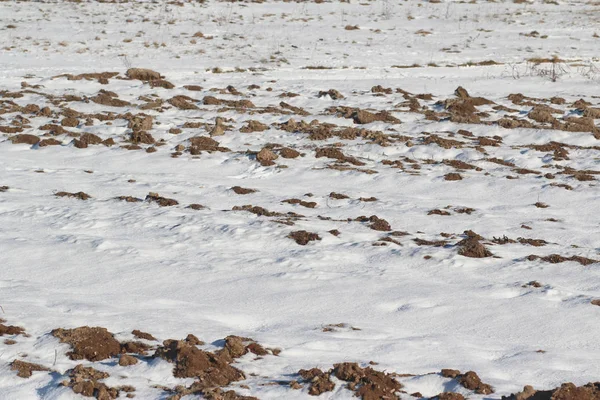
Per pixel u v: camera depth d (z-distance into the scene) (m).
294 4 56.62
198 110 31.22
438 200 20.47
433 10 55.78
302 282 14.02
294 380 9.91
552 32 49.47
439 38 47.47
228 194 20.41
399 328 12.22
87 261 14.88
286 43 45.44
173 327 11.60
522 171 23.22
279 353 10.97
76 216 17.84
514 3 58.88
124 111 31.05
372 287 13.86
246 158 24.20
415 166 23.62
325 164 23.83
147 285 13.77
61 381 9.59
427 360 10.93
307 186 21.66
